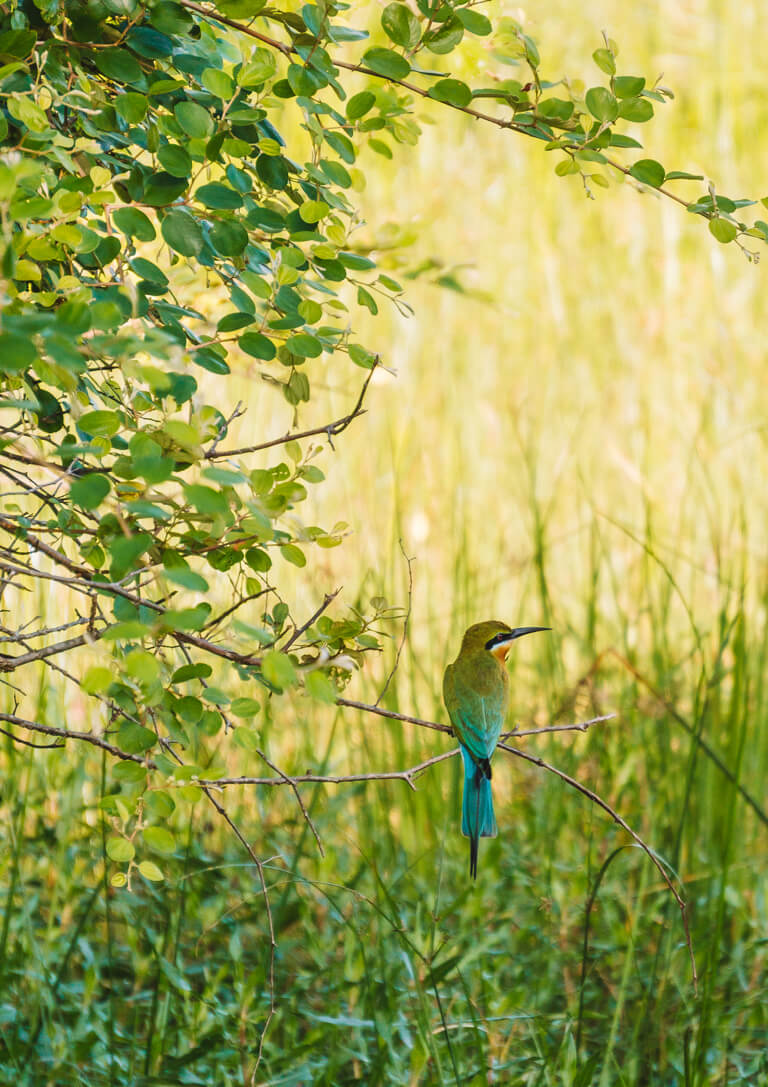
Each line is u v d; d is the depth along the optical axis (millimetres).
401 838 11836
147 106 5930
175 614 4715
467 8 6406
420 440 17953
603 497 18219
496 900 11047
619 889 11383
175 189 6082
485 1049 9156
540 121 6656
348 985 9203
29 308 5207
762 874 11586
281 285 6164
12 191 4516
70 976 9758
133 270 6102
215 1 6027
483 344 20875
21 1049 8594
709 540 16938
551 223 23656
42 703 9898
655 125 26047
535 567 13992
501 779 13375
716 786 12180
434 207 22516
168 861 10133
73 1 6098
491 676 9023
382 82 7316
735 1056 9438
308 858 10891
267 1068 8508
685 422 19703
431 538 16469
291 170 6531
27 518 6238
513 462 18531
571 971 10336
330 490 16266
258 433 15859
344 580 13961
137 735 5855
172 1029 8891
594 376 20672
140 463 4812
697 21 28391
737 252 23281
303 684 6172
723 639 11406
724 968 10328
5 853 9758
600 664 13336
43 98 5809
